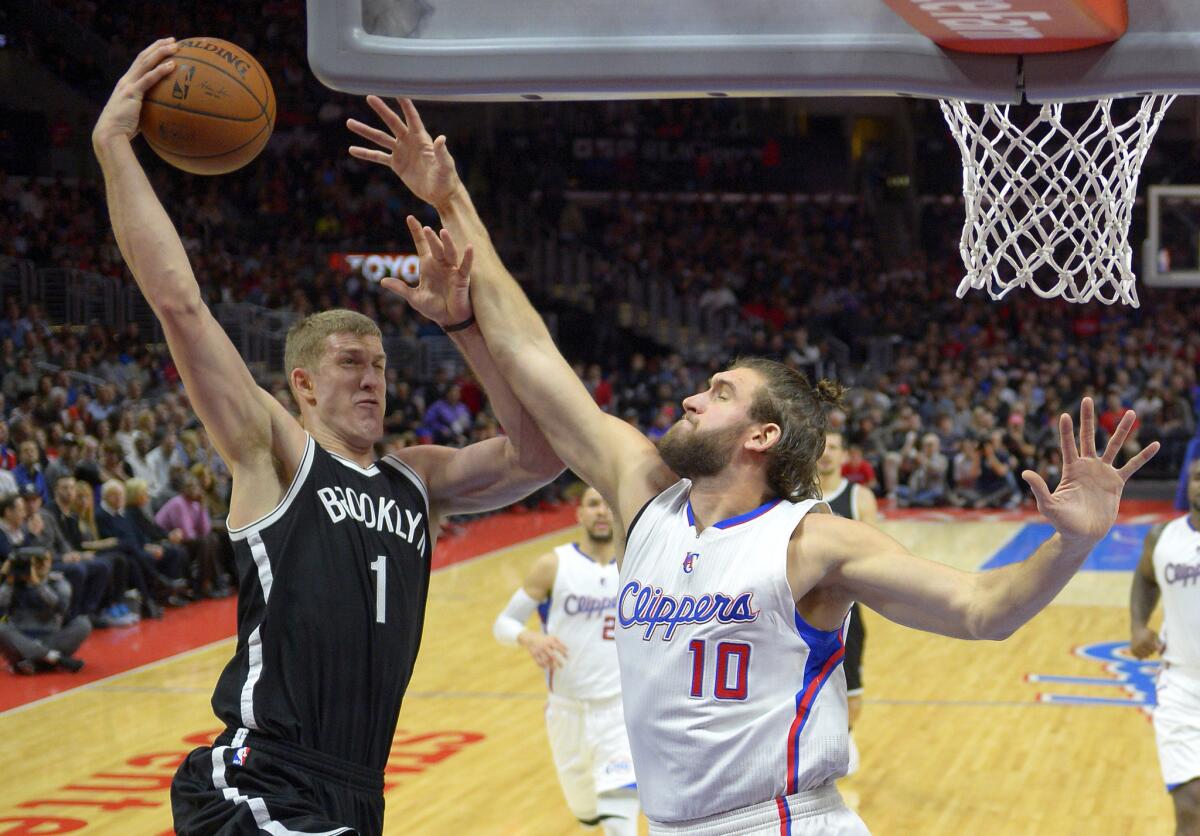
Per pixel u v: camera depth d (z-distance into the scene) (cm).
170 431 1177
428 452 314
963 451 1777
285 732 264
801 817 241
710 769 245
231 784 261
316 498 279
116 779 623
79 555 920
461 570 1320
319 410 298
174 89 270
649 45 262
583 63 263
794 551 246
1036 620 1055
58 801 588
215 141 273
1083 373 1986
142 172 267
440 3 267
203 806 261
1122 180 304
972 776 630
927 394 1939
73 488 966
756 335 2148
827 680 247
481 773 636
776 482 259
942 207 2553
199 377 266
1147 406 1892
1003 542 1438
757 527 250
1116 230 304
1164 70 251
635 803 476
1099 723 728
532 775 632
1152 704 769
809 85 261
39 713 753
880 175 2542
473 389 1841
